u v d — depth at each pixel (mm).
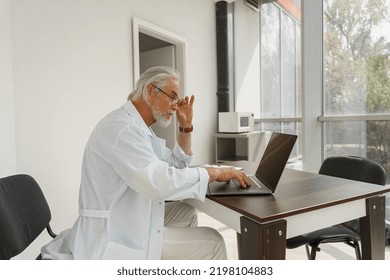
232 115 3480
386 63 2633
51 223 2066
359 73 2807
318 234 1458
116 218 1175
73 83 2207
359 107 2832
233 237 2539
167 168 1102
